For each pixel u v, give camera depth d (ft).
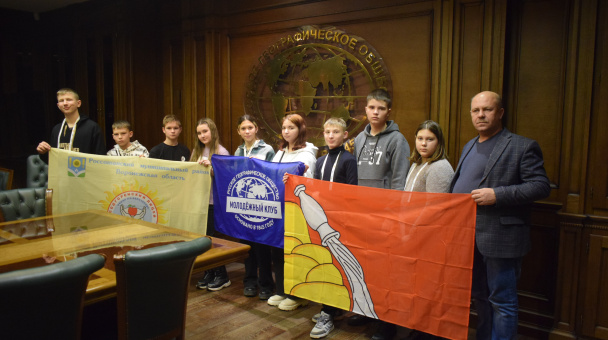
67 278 3.63
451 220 6.09
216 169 9.07
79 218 7.38
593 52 7.01
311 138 10.68
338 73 10.11
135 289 4.32
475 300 6.83
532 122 7.95
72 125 10.21
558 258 7.50
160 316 4.63
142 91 14.34
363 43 9.75
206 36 12.43
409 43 9.17
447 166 6.62
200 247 4.63
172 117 9.95
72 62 16.67
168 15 13.88
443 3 8.58
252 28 11.74
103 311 5.96
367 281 6.91
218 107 12.59
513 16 8.03
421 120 9.11
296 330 7.90
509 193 5.68
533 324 7.92
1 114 19.11
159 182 9.01
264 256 9.05
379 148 7.70
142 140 14.46
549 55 7.72
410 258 6.47
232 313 8.59
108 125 15.58
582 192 7.24
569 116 7.33
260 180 8.49
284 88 11.13
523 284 8.10
